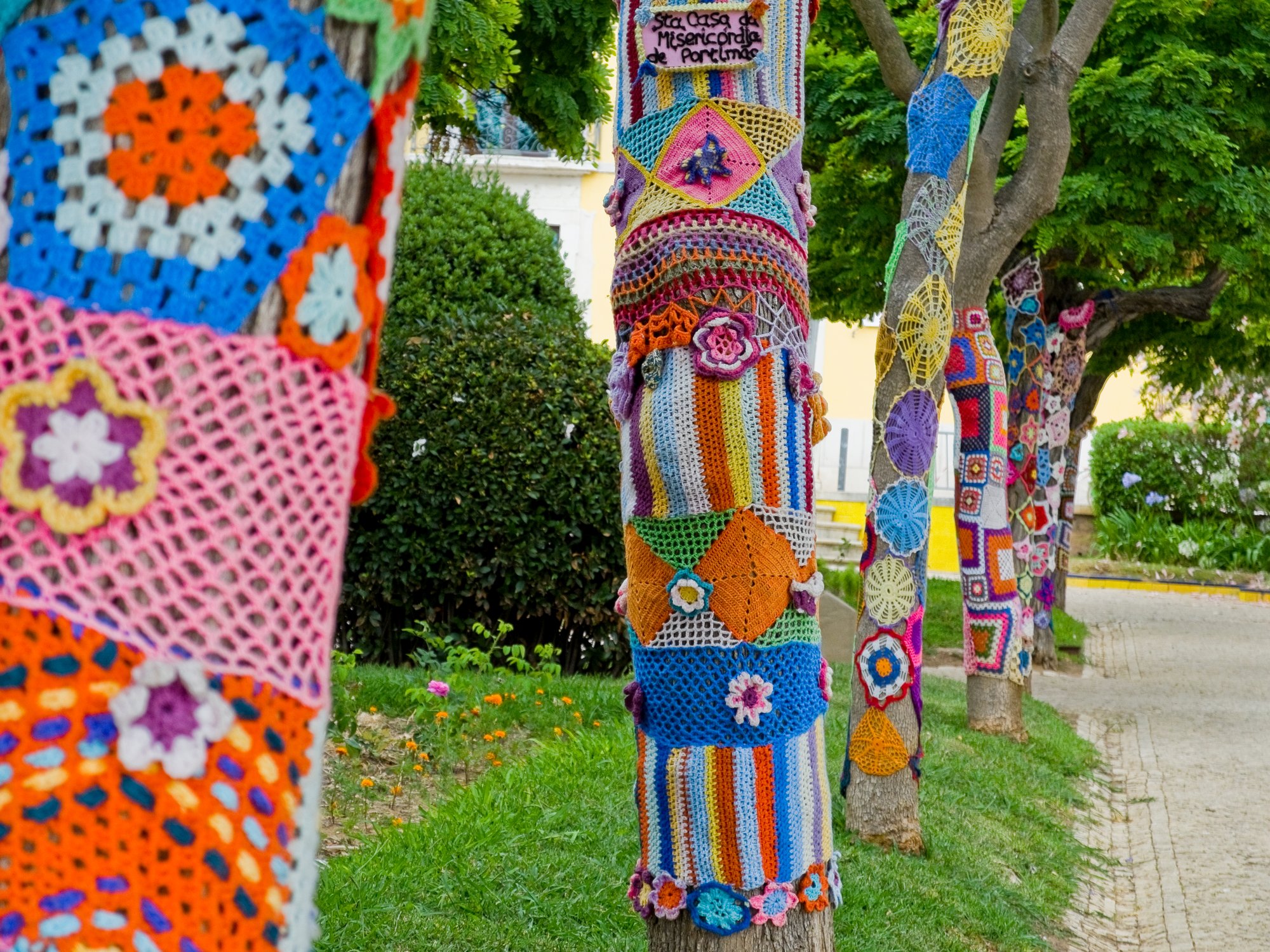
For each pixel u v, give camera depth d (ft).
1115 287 40.81
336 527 3.95
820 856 9.36
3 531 3.55
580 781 18.53
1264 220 33.83
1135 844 23.62
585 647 29.07
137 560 3.57
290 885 3.77
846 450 73.05
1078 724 33.55
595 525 27.55
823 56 35.99
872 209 36.78
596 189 66.08
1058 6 26.86
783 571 9.00
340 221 3.82
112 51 3.68
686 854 9.14
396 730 21.29
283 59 3.76
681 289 8.89
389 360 27.81
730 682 8.99
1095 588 65.26
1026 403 33.88
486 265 30.55
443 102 24.17
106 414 3.55
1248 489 72.38
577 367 28.37
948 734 27.81
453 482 27.04
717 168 8.97
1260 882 21.24
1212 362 50.26
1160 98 32.73
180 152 3.67
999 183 34.19
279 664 3.77
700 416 8.80
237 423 3.67
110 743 3.54
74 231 3.66
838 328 73.61
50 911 3.49
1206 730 33.14
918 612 19.84
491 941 12.94
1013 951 16.53
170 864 3.56
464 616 28.07
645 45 9.22
